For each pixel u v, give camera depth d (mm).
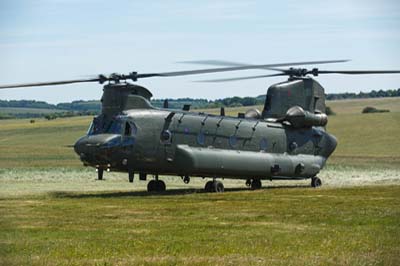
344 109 184250
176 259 19922
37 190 44469
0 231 25062
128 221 27859
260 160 45188
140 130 40062
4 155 102750
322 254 20719
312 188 45750
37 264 19250
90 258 20078
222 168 43031
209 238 23531
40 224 26906
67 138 150250
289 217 29016
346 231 25094
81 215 29672
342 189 43469
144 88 41094
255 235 24203
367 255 20594
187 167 41625
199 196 38781
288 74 49000
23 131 166125
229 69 39625
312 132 49281
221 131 43812
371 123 139375
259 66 40188
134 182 54719
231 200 36375
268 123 46812
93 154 39094
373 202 35031
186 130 42000
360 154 104688
